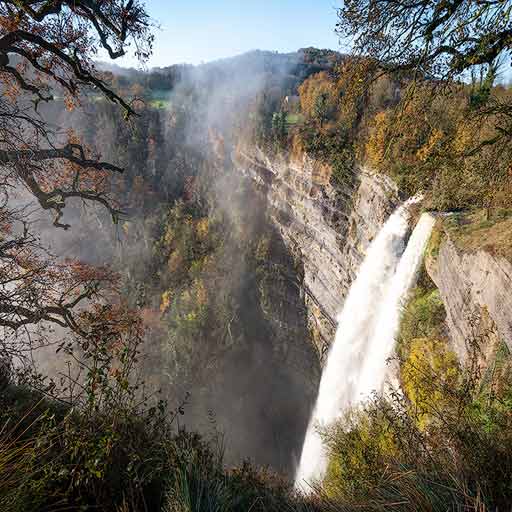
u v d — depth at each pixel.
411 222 27.83
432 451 4.68
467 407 5.97
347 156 49.47
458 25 5.80
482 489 3.56
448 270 14.93
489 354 10.44
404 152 27.55
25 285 6.69
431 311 17.11
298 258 65.75
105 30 8.20
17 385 5.44
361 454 6.58
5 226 7.44
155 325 68.62
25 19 7.55
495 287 11.01
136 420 4.60
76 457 3.80
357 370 32.81
